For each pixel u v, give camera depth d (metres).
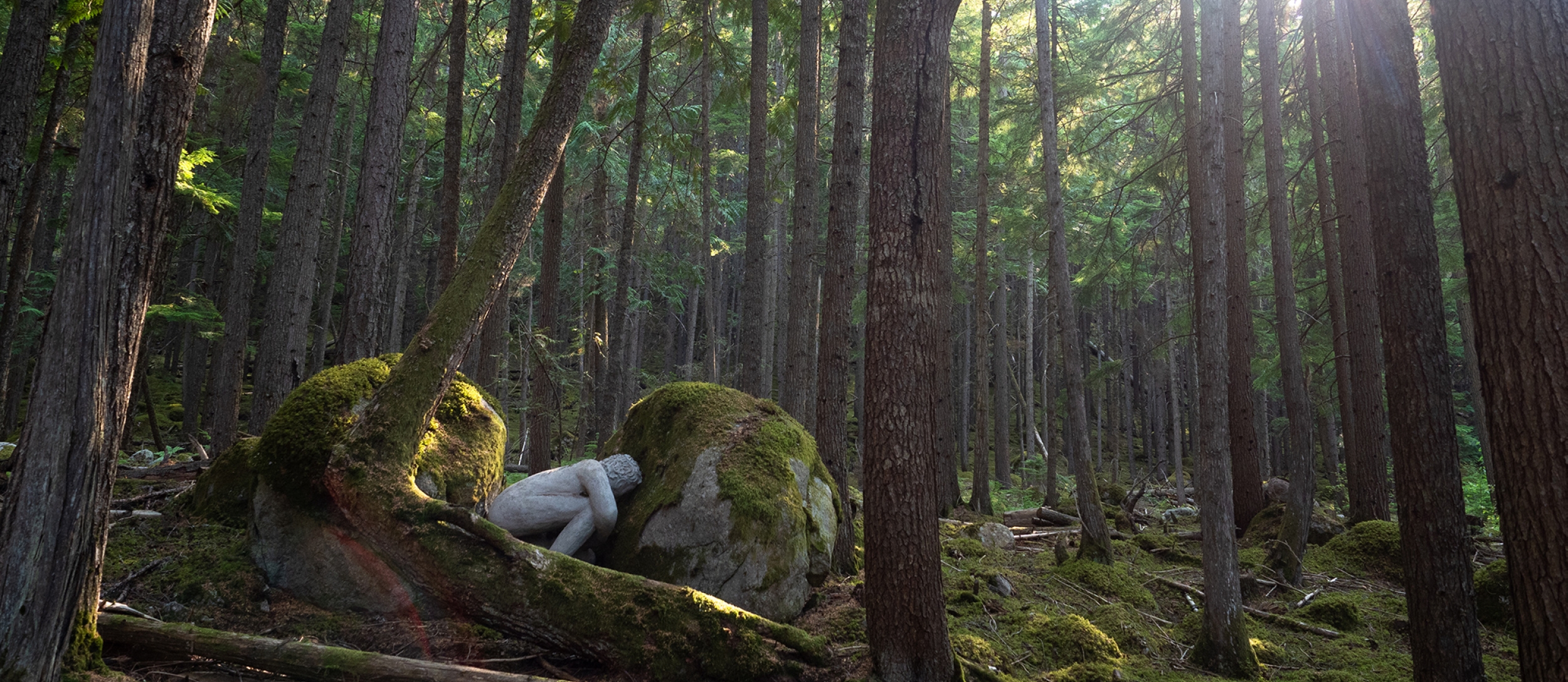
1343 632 6.36
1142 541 9.07
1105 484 13.77
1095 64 13.27
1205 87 5.60
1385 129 4.18
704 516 5.21
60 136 10.12
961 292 18.67
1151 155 14.23
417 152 19.14
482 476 5.55
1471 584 4.00
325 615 4.43
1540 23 2.54
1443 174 13.62
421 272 26.61
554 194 10.37
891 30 4.05
